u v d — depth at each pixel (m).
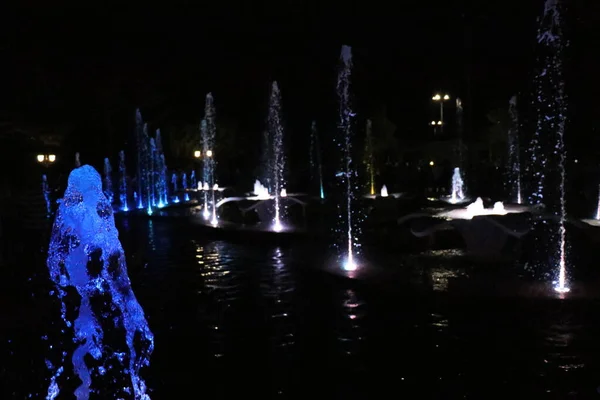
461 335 4.19
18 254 7.38
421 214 9.11
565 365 3.59
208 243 9.12
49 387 3.27
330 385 3.40
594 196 12.23
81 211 3.53
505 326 4.36
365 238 8.78
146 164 21.47
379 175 19.22
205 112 23.86
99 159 20.81
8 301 4.91
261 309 5.04
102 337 3.56
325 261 7.04
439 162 23.27
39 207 13.20
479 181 17.83
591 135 15.37
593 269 6.10
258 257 7.70
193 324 4.63
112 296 3.58
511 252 7.22
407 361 3.73
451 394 3.25
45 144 19.16
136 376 3.49
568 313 4.60
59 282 3.58
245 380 3.50
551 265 6.35
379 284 5.64
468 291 5.24
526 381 3.39
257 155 24.50
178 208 16.05
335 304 5.12
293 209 12.28
